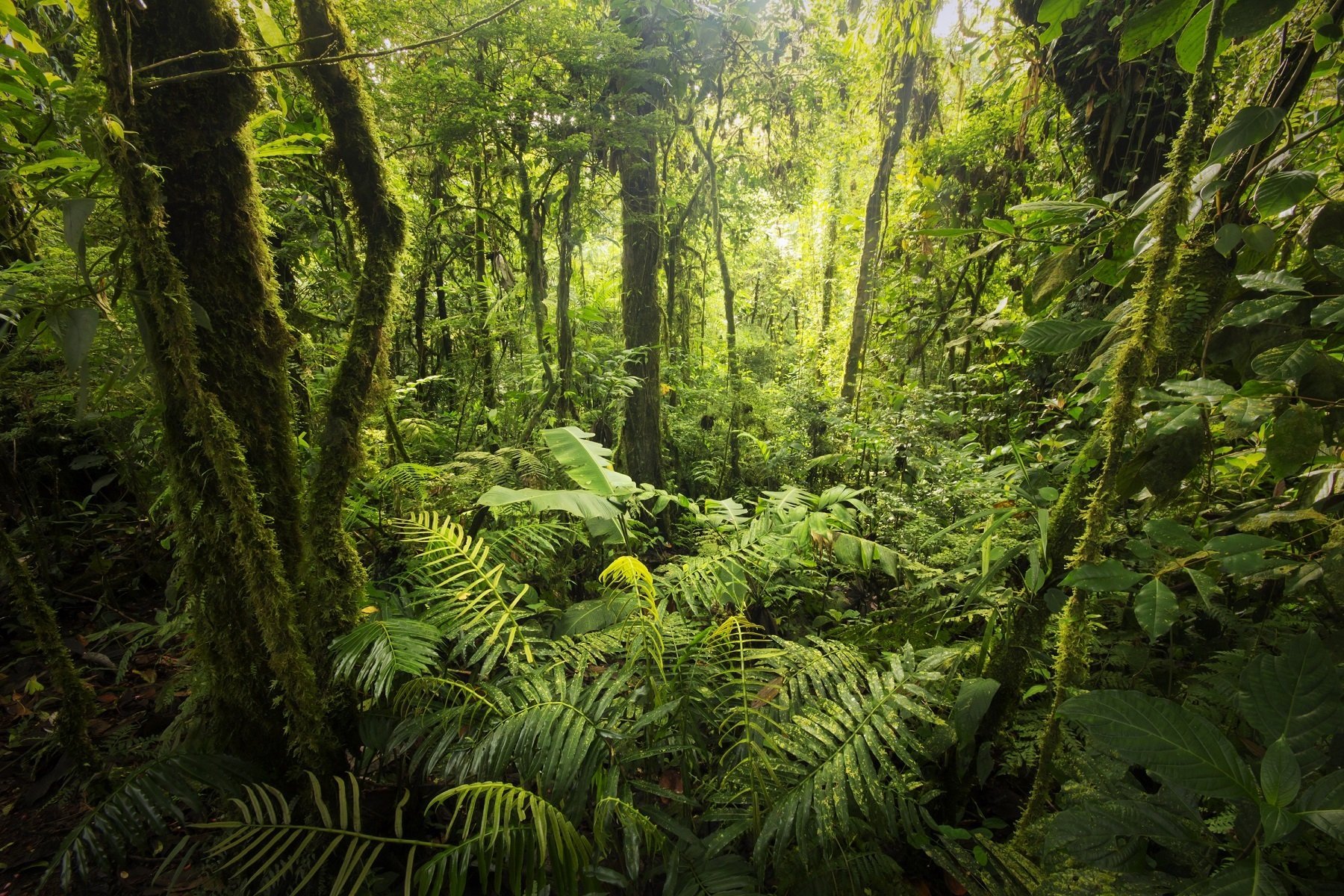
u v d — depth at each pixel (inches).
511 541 113.8
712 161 196.9
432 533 91.0
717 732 86.6
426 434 139.3
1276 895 38.9
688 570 109.8
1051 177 173.9
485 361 187.0
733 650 95.9
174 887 68.4
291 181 125.6
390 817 74.7
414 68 149.0
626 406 185.9
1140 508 87.1
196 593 67.1
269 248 72.5
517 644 91.9
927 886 72.7
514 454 138.4
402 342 188.4
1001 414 168.9
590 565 147.1
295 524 71.7
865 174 312.3
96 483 124.2
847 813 63.2
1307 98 77.3
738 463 219.0
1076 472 67.5
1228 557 52.6
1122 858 50.9
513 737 67.0
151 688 101.3
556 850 58.9
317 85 71.6
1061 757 68.9
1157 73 133.0
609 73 157.6
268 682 70.1
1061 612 69.3
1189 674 80.3
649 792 76.8
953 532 125.2
